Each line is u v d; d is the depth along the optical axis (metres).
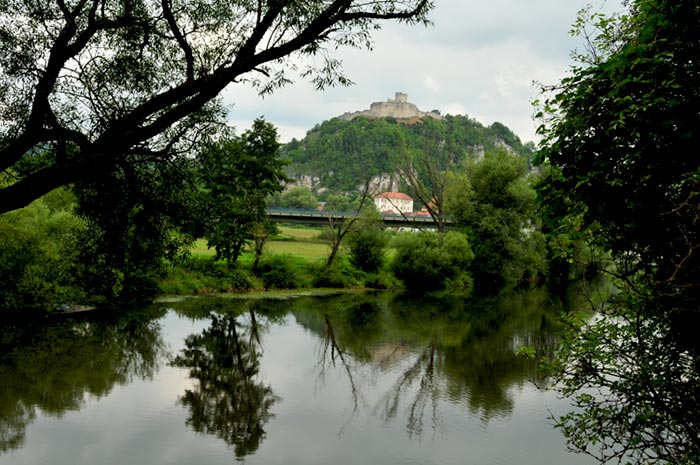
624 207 4.88
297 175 163.62
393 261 43.84
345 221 44.38
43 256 23.98
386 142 149.75
